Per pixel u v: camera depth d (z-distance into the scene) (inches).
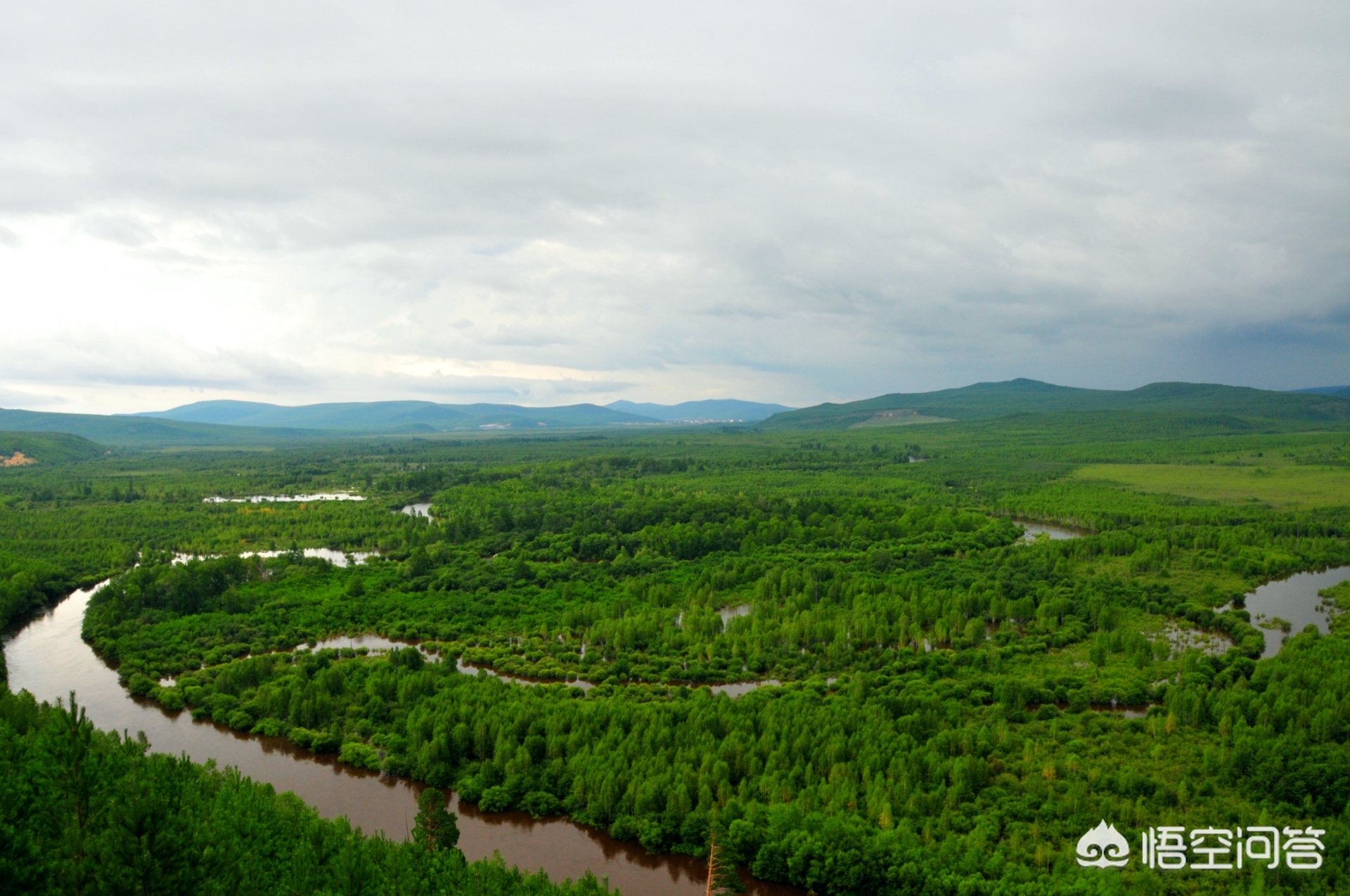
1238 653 6889.8
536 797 4842.5
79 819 3316.9
